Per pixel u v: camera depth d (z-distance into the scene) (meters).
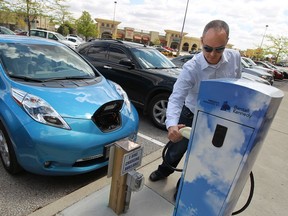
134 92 4.95
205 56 1.96
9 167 2.71
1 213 2.26
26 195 2.51
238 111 1.34
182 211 1.74
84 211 2.23
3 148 2.74
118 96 3.19
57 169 2.47
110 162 2.11
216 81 1.39
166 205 2.46
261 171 3.50
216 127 1.44
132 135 3.04
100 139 2.62
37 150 2.39
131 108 3.30
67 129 2.48
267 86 1.40
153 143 4.04
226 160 1.45
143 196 2.54
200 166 1.57
